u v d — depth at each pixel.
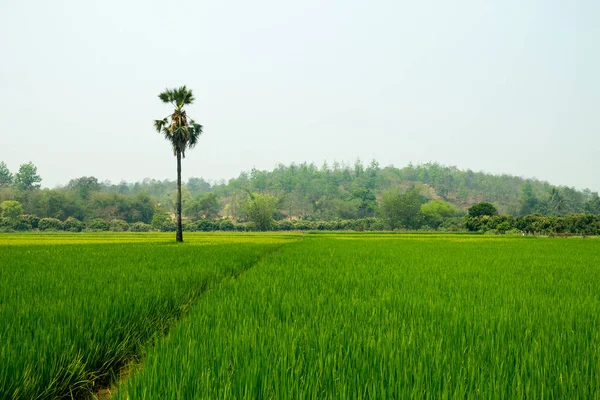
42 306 6.46
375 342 4.85
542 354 4.55
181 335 5.18
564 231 67.69
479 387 3.65
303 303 7.34
